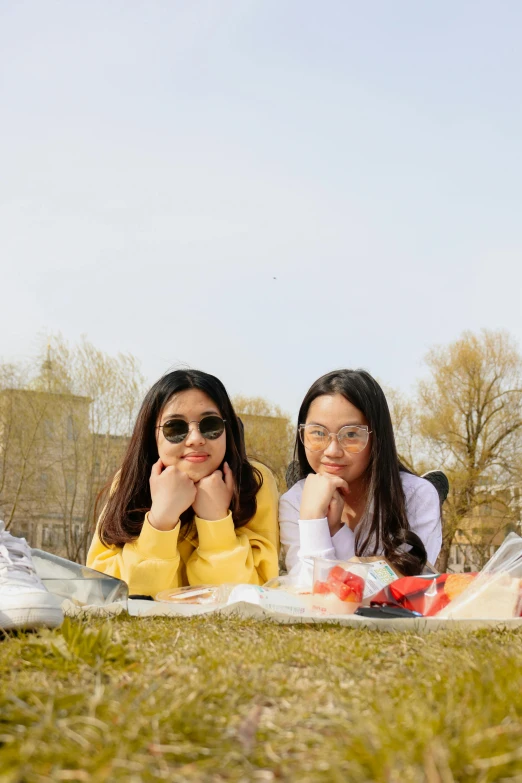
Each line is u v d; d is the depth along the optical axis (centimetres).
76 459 2553
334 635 192
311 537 312
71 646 140
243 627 210
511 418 2464
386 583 257
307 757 87
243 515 328
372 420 326
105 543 325
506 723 91
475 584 237
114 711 99
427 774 75
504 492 2480
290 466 381
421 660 145
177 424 314
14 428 2536
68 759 84
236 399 2664
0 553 222
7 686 114
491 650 154
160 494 310
